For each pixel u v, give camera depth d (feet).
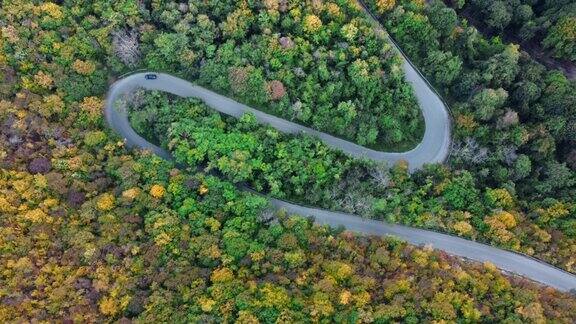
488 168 475.72
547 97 488.44
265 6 491.31
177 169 453.17
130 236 403.13
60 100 454.40
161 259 396.37
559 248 428.56
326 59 488.02
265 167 463.42
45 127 437.17
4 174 410.31
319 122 486.38
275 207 463.42
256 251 403.34
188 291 378.12
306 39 494.18
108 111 487.61
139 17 490.08
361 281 386.73
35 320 357.41
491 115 478.59
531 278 435.12
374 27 504.02
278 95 478.59
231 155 461.37
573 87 486.38
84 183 425.28
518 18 549.54
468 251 445.78
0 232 384.47
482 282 394.93
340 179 467.93
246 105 500.74
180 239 405.39
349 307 374.22
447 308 369.91
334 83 483.51
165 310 367.04
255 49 484.33
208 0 496.23
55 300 367.25
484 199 456.04
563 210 439.22
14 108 438.40
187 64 487.20
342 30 489.26
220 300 374.84
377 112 491.72
